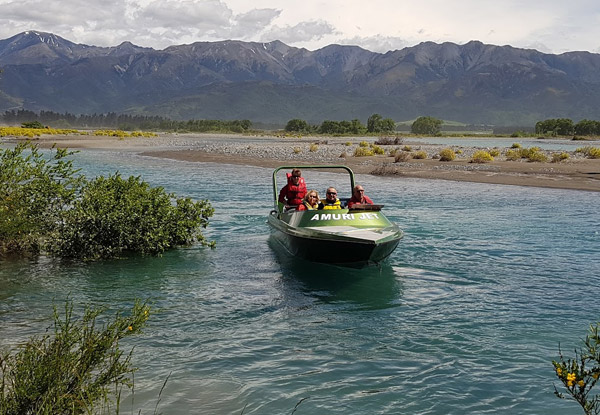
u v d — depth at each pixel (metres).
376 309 8.12
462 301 8.52
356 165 37.59
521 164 37.50
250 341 6.80
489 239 13.41
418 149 58.09
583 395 4.08
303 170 34.84
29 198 11.61
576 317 7.69
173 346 6.60
